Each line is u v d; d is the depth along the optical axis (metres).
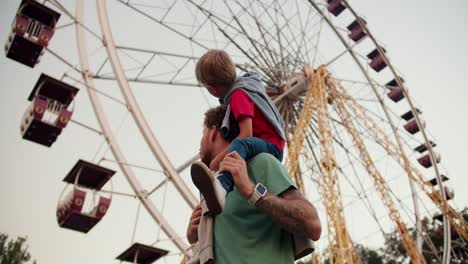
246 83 3.10
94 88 19.34
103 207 18.30
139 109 18.19
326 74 24.97
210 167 2.98
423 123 31.84
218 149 3.12
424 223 35.09
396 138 27.89
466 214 36.34
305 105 23.11
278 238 2.42
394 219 23.91
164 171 17.19
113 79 19.84
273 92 24.97
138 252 18.20
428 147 30.55
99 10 20.12
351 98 25.28
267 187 2.46
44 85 19.20
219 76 3.22
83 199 18.09
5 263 32.44
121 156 18.08
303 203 2.35
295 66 25.28
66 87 19.25
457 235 28.55
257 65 24.70
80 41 20.28
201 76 3.29
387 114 28.38
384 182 23.19
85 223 18.47
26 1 19.67
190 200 16.89
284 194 2.42
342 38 28.80
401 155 25.52
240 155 2.54
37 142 19.58
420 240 25.44
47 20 20.50
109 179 18.78
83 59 19.86
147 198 17.48
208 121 3.22
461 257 28.56
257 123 2.98
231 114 3.06
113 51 19.23
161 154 17.44
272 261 2.31
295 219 2.27
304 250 2.40
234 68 3.29
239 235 2.41
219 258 2.39
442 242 34.72
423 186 26.27
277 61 25.08
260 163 2.57
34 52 19.75
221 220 2.51
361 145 23.77
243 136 2.81
